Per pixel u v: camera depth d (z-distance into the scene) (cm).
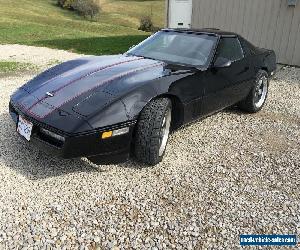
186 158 393
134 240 260
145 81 352
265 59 553
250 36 1052
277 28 995
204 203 311
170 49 452
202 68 415
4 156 364
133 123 324
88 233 263
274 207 313
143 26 3862
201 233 273
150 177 346
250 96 536
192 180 347
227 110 571
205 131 475
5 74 764
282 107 609
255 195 329
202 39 457
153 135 340
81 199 303
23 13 3750
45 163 357
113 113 316
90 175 341
